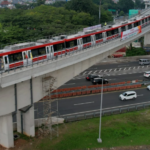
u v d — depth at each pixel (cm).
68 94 5088
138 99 5025
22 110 3453
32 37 7062
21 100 3177
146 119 4178
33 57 3456
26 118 3494
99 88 5366
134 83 5709
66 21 8806
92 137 3562
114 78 6475
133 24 6109
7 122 3119
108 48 4891
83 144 3384
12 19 7700
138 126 3944
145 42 9031
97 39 4750
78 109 4497
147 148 3391
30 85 3247
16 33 6919
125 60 8538
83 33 4619
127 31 5394
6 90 2916
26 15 8050
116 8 19075
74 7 10669
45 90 3491
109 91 5462
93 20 9744
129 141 3516
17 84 3042
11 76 2802
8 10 9119
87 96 5141
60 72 3806
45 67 3281
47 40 3834
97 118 4156
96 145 3372
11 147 3259
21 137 3544
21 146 3322
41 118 3959
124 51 9144
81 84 5922
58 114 4266
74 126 3872
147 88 5603
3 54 3033
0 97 2878
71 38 4116
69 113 4319
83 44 4362
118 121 4075
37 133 3691
